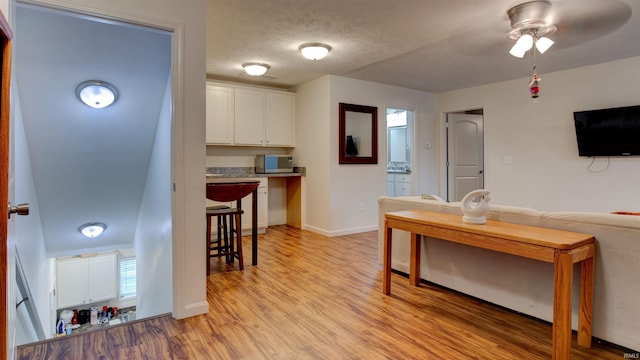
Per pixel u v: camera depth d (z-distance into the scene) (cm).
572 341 206
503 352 196
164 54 272
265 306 259
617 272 191
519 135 505
